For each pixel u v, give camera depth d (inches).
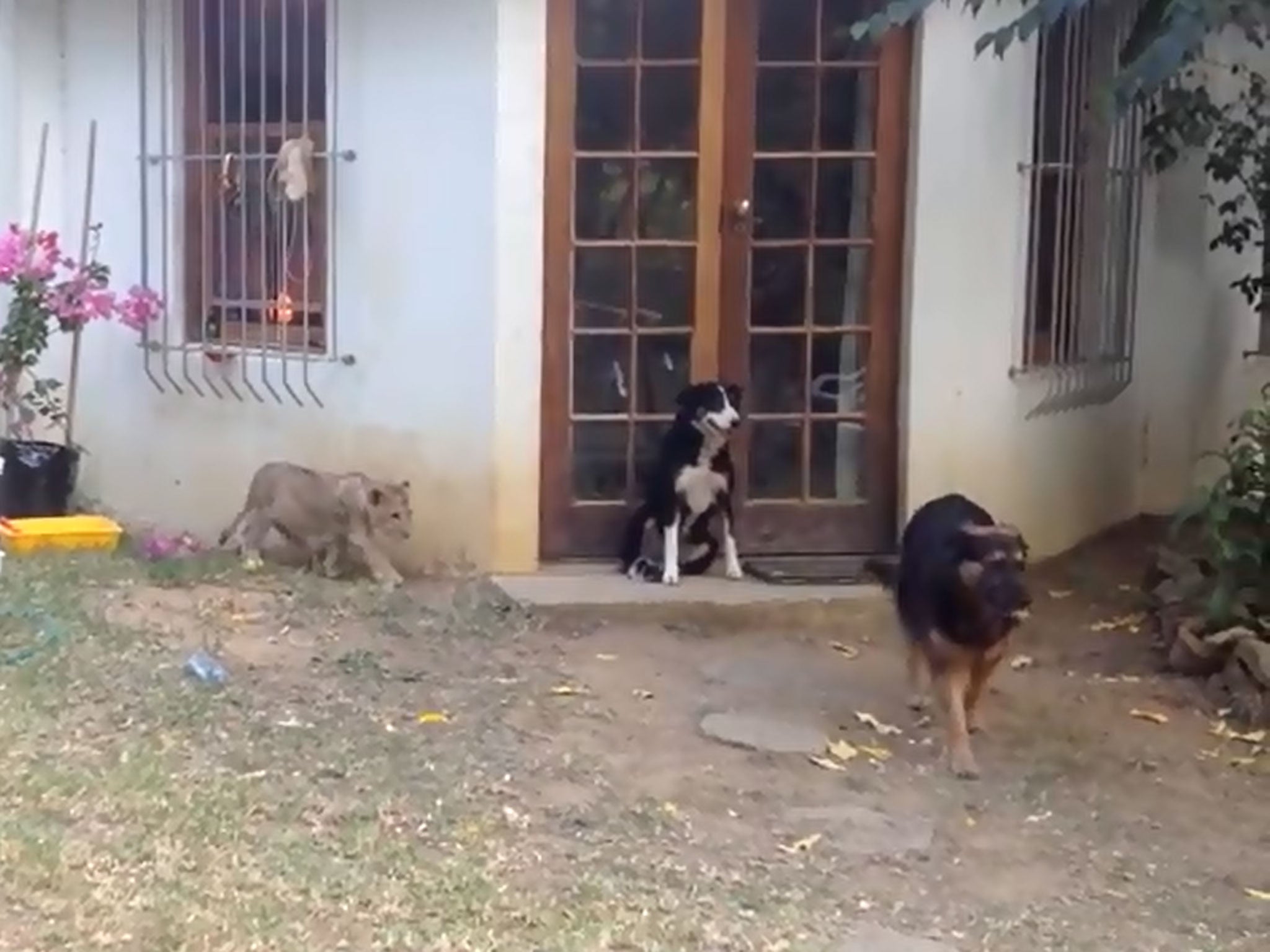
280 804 216.1
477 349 302.7
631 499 312.3
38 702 237.0
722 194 309.1
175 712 237.9
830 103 309.1
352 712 243.4
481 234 300.7
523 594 293.7
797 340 313.1
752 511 313.1
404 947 187.9
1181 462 352.2
